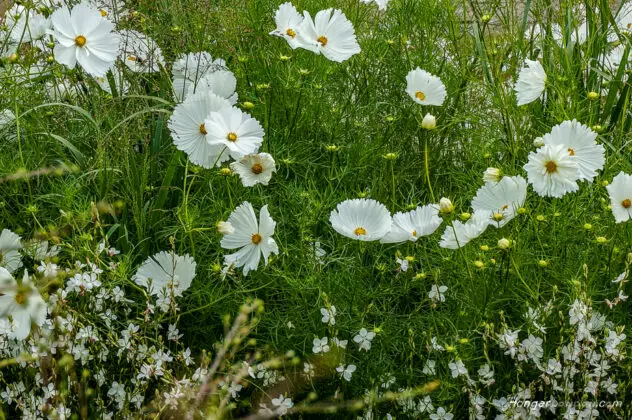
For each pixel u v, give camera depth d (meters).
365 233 1.01
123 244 1.07
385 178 1.20
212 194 1.11
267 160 1.05
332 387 0.99
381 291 1.02
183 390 0.90
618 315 1.03
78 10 1.09
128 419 0.92
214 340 1.03
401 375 0.98
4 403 0.96
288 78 1.23
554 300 0.97
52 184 1.13
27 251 1.02
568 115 1.22
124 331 0.95
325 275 1.05
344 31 1.22
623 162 1.15
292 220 1.12
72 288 0.94
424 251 1.03
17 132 1.15
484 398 0.93
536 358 0.94
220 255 1.08
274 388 0.98
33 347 0.91
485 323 0.94
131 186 1.10
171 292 0.94
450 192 1.20
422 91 1.20
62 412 0.88
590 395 0.99
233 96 1.18
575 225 1.08
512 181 1.00
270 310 1.04
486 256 1.04
